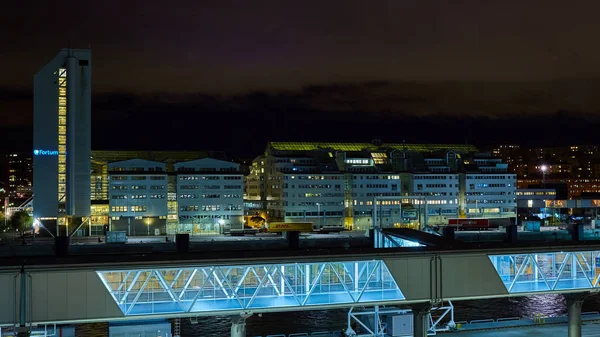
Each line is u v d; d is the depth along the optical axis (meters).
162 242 184.38
